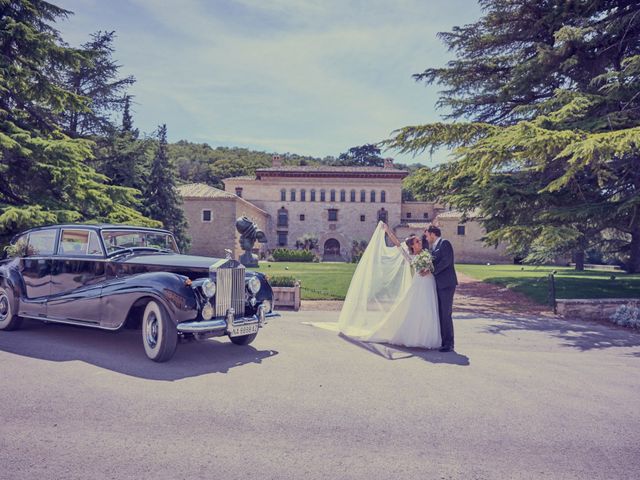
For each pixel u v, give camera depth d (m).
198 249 44.91
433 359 6.23
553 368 5.87
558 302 10.62
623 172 12.95
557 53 14.10
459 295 14.91
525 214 13.78
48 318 6.93
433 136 12.69
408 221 63.44
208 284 5.71
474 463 3.16
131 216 15.98
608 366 6.03
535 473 3.03
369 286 7.68
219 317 5.88
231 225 44.94
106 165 26.84
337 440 3.50
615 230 18.30
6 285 7.47
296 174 60.50
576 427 3.87
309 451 3.29
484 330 8.61
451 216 49.69
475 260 48.84
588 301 10.27
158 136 35.94
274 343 7.05
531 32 16.48
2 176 13.84
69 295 6.60
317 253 59.50
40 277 7.28
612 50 14.08
